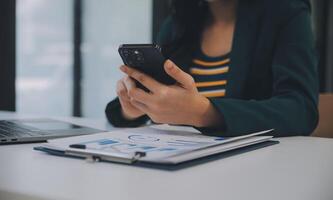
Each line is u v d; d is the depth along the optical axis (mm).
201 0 1336
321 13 4145
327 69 4141
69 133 870
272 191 443
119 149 609
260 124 823
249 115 813
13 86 3279
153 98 756
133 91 779
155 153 572
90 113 4312
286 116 876
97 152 591
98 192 430
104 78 4355
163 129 924
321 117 1437
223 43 1306
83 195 419
